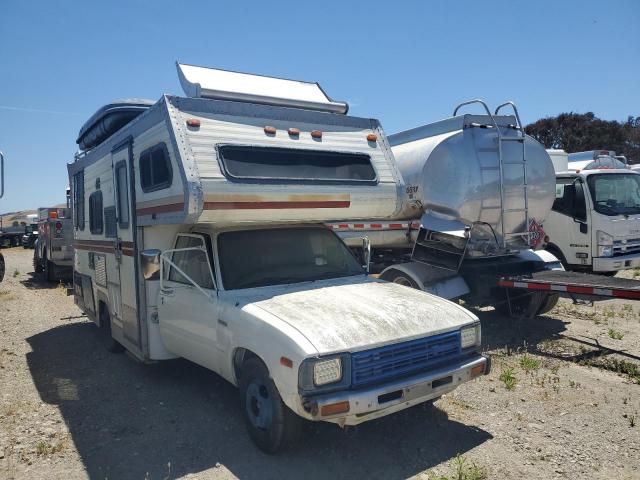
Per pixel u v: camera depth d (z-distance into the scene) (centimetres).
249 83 609
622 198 1052
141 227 580
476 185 753
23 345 796
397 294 483
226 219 471
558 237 1057
